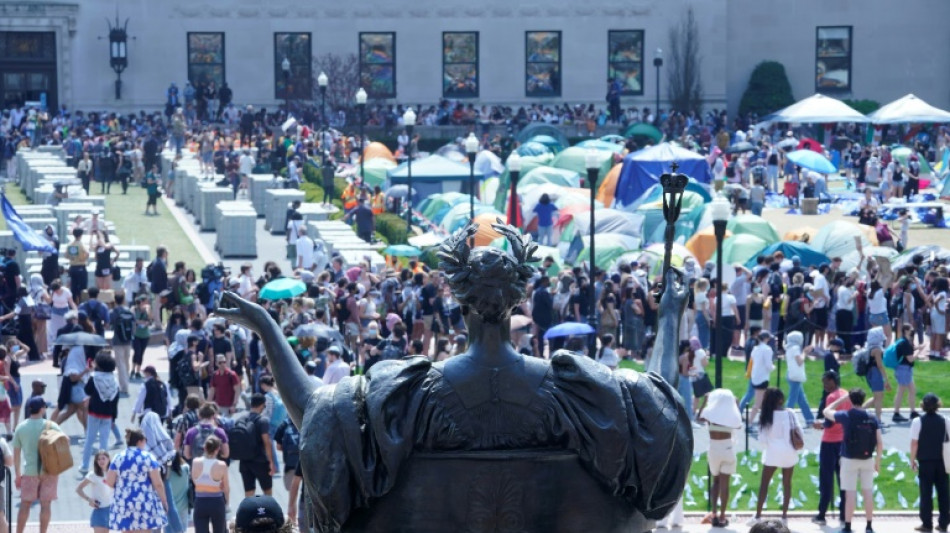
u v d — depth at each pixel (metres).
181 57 90.06
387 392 5.99
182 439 22.39
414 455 6.00
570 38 93.00
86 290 40.66
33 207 54.19
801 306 37.53
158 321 40.59
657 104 88.19
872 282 37.59
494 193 60.84
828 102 74.38
